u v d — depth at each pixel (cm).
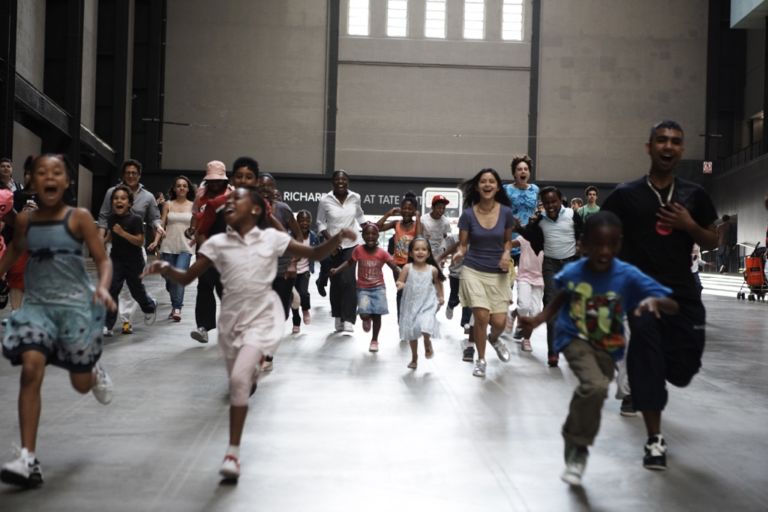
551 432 512
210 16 3803
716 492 397
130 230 912
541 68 3875
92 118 3194
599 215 406
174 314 1090
